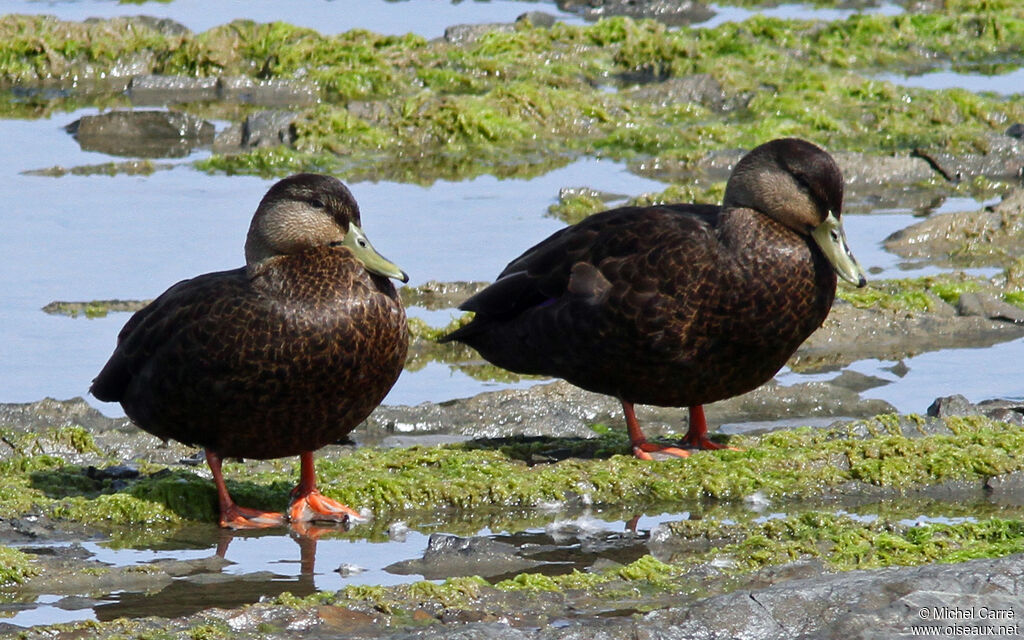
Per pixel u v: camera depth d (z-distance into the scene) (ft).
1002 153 74.28
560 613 29.37
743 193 39.09
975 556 32.12
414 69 90.43
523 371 43.09
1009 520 34.24
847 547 32.76
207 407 35.14
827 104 84.28
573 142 79.25
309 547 34.86
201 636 27.94
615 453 41.60
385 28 100.22
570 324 40.37
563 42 95.20
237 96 87.25
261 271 35.06
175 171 72.33
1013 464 38.99
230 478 39.47
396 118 79.61
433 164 75.20
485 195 69.10
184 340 34.76
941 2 108.88
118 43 92.12
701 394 40.37
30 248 59.52
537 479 38.68
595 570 32.09
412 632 28.02
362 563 33.60
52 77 90.38
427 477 38.75
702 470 39.17
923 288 55.93
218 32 91.86
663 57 92.27
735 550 33.17
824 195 38.52
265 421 35.22
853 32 99.09
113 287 55.21
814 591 28.37
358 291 34.81
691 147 76.59
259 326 34.14
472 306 43.16
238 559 33.94
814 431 41.52
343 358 34.58
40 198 66.59
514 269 42.80
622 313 39.24
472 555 33.45
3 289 54.95
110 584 31.89
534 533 35.94
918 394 46.78
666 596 30.30
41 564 32.58
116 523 36.47
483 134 79.15
